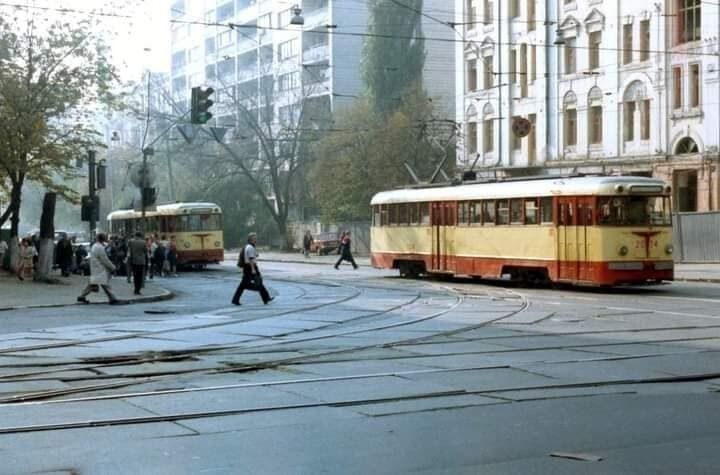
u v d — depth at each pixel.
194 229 47.00
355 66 81.94
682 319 18.36
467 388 10.66
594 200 26.23
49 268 33.47
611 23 47.91
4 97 34.22
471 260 31.33
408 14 65.25
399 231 35.47
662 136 45.25
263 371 12.25
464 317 19.36
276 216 74.06
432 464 7.22
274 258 61.94
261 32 92.56
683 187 44.84
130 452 7.73
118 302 24.88
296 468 7.15
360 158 60.16
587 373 11.70
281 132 72.75
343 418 9.06
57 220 107.69
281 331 17.28
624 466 7.05
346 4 81.31
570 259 27.00
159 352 14.40
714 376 11.41
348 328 17.61
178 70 112.00
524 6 53.56
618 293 26.11
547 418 8.95
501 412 9.27
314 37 84.38
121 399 10.17
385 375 11.62
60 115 36.00
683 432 8.27
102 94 36.47
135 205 52.28
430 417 9.06
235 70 97.06
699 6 43.44
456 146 58.31
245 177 76.69
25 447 7.95
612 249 25.97
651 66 45.66
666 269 26.48
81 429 8.65
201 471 7.10
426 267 33.75
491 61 56.50
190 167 77.50
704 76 43.03
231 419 9.05
